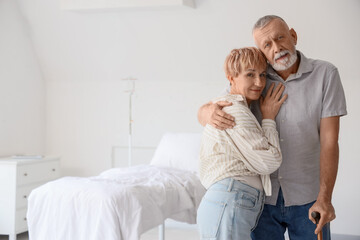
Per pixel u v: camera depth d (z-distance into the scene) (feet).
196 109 15.55
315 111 5.92
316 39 13.39
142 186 10.23
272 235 6.22
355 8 12.64
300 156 5.99
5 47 14.98
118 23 14.69
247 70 5.85
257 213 5.80
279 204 6.10
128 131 16.31
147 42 14.96
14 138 15.46
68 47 15.88
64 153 16.99
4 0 14.80
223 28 13.97
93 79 16.57
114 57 15.71
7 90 15.11
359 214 13.73
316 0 12.72
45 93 17.13
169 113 15.84
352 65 13.55
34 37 16.03
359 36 13.06
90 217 9.61
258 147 5.54
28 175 13.58
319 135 6.10
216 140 5.74
